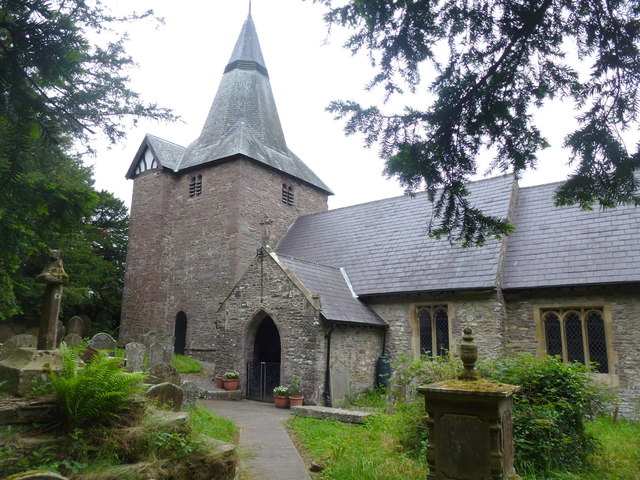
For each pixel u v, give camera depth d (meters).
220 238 22.98
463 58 5.03
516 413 7.18
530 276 15.06
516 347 14.87
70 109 5.95
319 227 23.72
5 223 4.08
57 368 5.86
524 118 5.20
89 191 4.36
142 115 6.71
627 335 13.27
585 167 5.05
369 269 18.52
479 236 5.73
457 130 5.34
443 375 8.46
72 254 22.55
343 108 5.32
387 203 22.36
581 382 8.00
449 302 15.80
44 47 3.80
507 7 4.67
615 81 4.84
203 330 22.39
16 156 3.95
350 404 14.65
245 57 28.67
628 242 14.49
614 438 9.23
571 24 4.72
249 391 15.67
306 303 14.66
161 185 25.05
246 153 23.34
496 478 4.27
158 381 10.58
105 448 5.07
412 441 7.59
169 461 5.28
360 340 15.89
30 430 5.09
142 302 24.05
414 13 4.74
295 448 8.62
